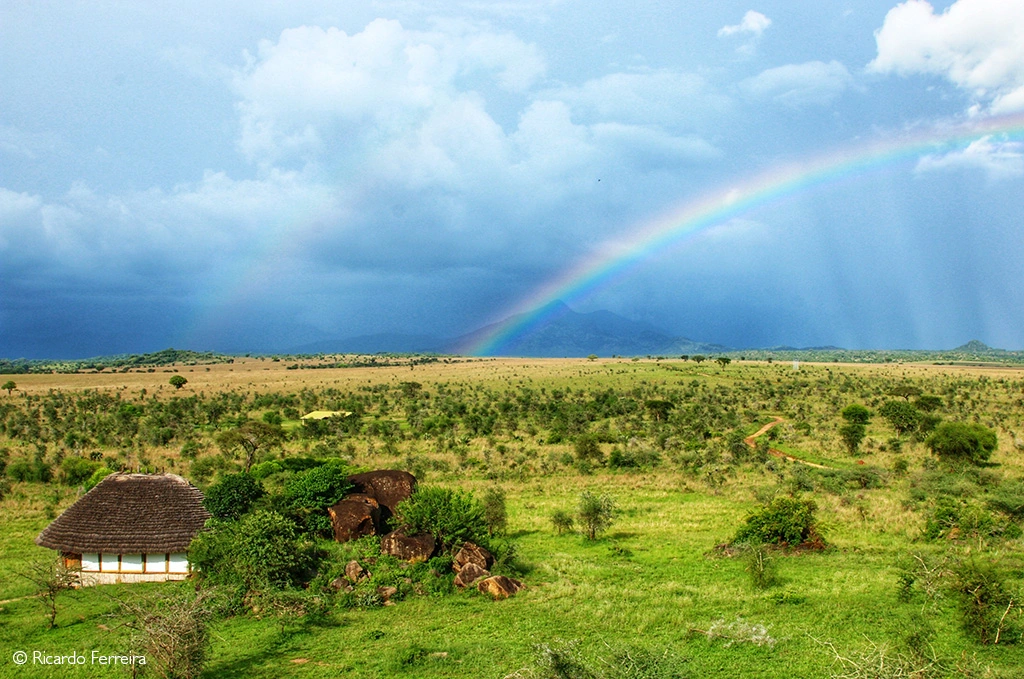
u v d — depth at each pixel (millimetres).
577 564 33156
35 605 28438
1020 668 19516
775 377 179000
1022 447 69688
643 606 26844
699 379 175500
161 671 19750
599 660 20125
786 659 21344
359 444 83250
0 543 39156
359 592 28172
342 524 33688
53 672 21312
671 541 37719
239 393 161375
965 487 47688
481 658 21750
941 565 27812
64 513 32500
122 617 25188
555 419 100500
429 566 30766
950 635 22953
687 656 21359
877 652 19484
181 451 76000
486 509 39281
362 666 21406
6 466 64312
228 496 33531
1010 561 30750
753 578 29516
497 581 28812
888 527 38625
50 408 117625
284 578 28109
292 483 36500
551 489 55312
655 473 61125
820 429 87312
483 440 84375
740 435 75500
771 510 35969
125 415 105000
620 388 158500
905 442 75625
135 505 32250
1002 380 165500
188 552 30344
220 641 23750
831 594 27594
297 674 20953
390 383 185125
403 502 34188
